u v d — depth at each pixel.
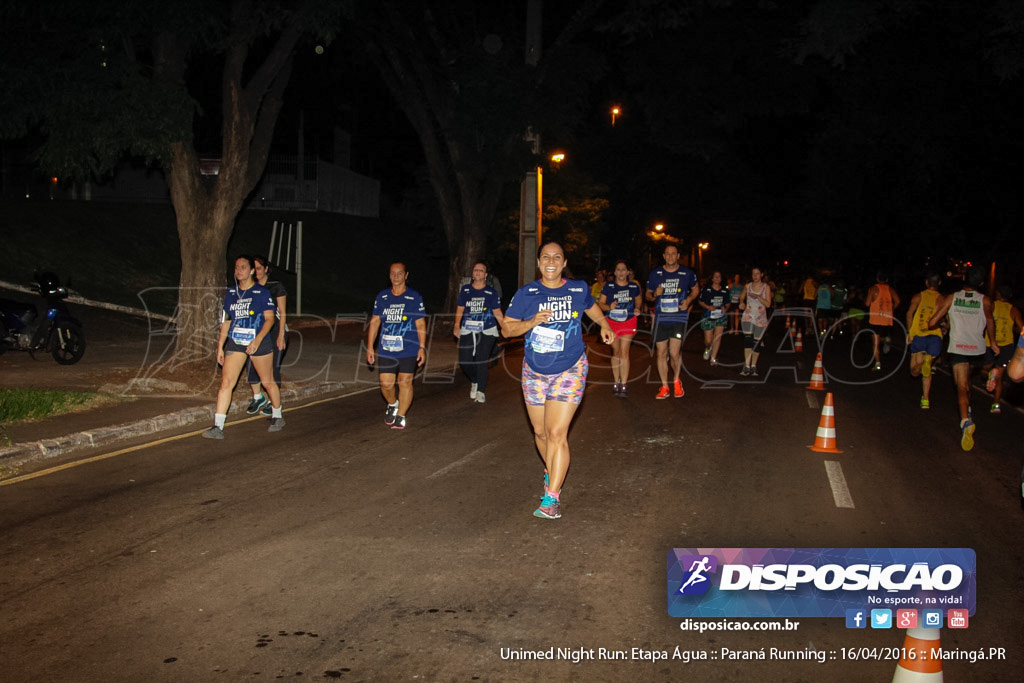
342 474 7.82
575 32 21.06
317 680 3.91
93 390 11.48
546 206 31.25
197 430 9.90
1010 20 13.71
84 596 4.85
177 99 11.58
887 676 4.05
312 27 12.04
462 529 6.17
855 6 14.44
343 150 46.53
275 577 5.17
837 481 7.86
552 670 4.05
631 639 4.40
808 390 14.67
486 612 4.70
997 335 12.44
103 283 25.23
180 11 11.16
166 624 4.49
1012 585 5.27
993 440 10.28
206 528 6.11
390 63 24.28
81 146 11.72
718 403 12.80
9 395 10.36
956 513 6.85
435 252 36.94
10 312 14.04
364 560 5.48
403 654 4.18
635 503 6.95
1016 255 24.20
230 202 13.12
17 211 26.97
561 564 5.46
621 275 12.98
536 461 8.47
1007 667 4.18
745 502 7.04
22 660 4.08
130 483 7.38
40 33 11.56
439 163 24.89
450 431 10.09
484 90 20.58
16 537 5.86
